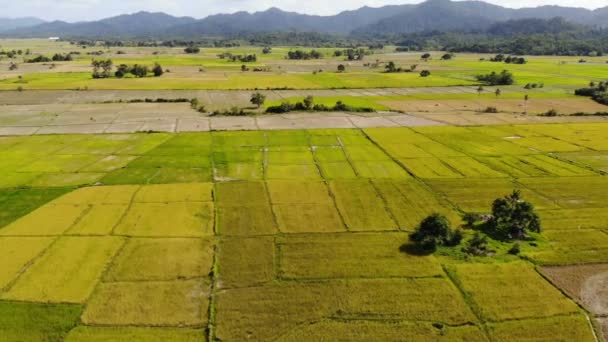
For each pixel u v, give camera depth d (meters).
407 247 36.59
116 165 58.94
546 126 83.69
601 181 53.00
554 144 70.38
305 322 27.25
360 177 54.69
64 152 65.25
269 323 27.12
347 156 63.88
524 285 31.06
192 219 41.94
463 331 26.50
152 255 35.06
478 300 29.38
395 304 29.00
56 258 34.53
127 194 48.25
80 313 28.03
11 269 32.94
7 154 64.12
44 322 27.09
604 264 33.84
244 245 36.84
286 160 61.78
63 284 31.06
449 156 63.94
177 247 36.41
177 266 33.47
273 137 74.94
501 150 67.06
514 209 39.91
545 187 51.03
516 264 33.78
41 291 30.22
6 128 80.94
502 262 34.16
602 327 26.94
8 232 38.88
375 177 54.72
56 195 47.91
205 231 39.47
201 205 45.38
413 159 62.38
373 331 26.45
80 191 49.12
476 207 45.16
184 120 88.88
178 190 49.62
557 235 38.75
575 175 55.44
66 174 55.09
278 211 43.94
